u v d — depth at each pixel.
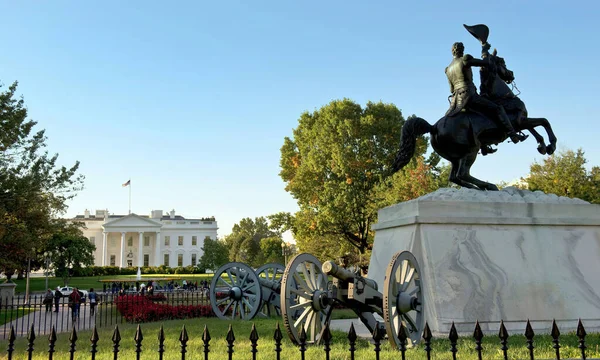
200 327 11.91
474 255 9.99
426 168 30.52
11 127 20.25
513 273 9.98
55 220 27.27
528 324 4.87
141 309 16.34
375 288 8.99
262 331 10.53
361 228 35.69
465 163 11.33
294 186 37.59
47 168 22.19
